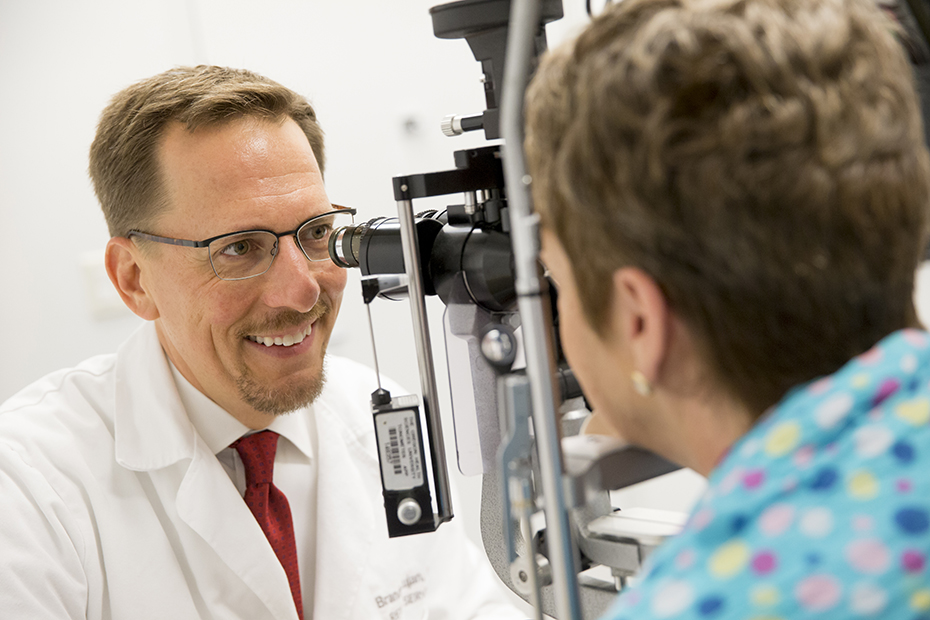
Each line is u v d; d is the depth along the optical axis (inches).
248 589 44.8
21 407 47.1
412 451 32.0
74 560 42.8
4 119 73.0
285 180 43.1
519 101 20.7
